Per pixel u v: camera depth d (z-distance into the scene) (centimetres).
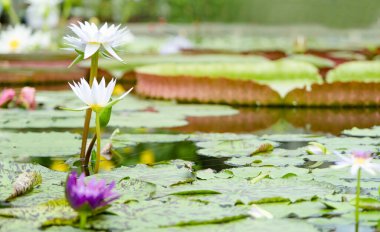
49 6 743
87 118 251
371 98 452
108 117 224
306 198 187
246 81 457
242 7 2217
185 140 307
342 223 165
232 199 185
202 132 334
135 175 218
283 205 181
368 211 176
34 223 161
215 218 164
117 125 356
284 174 221
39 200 186
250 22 2250
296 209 177
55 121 372
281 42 1417
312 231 155
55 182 210
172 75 484
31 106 433
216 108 441
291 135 321
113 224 161
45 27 751
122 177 214
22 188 193
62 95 522
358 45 1208
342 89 450
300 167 239
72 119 381
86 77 671
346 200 186
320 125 363
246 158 257
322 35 1755
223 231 155
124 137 315
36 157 261
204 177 216
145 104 464
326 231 159
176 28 1781
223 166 242
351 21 2189
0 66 685
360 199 179
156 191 194
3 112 414
